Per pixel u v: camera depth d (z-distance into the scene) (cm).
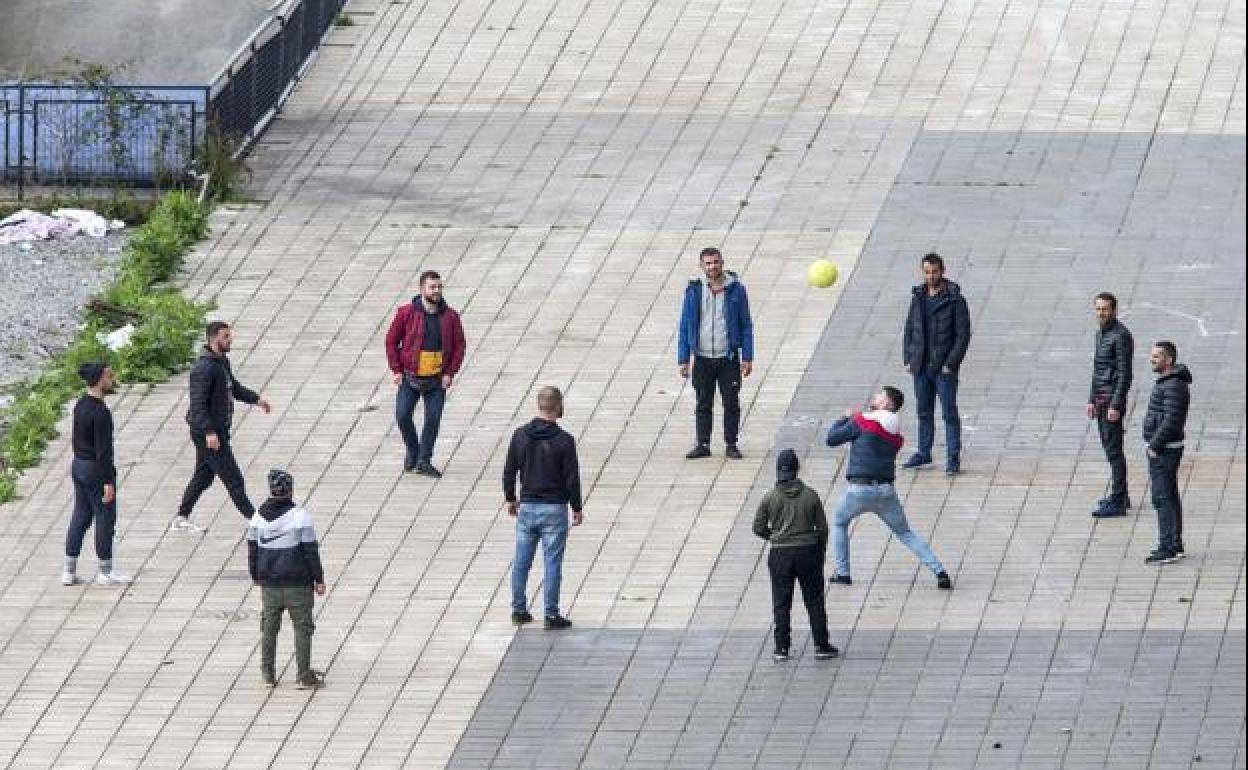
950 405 8369
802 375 9150
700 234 10350
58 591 7794
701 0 12531
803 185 10762
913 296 8419
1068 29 12131
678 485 8369
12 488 8438
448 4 12512
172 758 6869
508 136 11338
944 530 8006
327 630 7519
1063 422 8781
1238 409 8800
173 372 9312
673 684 7162
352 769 6788
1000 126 11281
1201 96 11512
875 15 12325
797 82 11744
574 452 7406
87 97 11012
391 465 8588
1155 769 6631
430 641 7444
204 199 10694
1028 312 9606
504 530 8125
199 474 8062
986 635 7356
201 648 7450
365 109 11644
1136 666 7162
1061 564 7769
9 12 12431
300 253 10269
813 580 7188
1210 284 9794
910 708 6988
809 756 6769
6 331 9644
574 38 12212
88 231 10488
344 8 12500
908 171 10862
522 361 9306
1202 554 7806
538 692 7150
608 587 7719
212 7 12456
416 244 10325
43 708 7144
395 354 8419
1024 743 6794
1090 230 10288
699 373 8494
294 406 9025
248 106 11250
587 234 10375
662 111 11519
